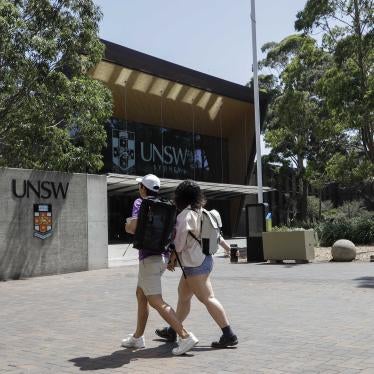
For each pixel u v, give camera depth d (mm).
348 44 22391
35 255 15375
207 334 6648
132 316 8164
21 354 5910
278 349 5773
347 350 5652
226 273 14094
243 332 6695
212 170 41094
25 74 16984
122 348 6070
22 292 11648
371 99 21234
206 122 39750
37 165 18156
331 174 25703
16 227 14969
